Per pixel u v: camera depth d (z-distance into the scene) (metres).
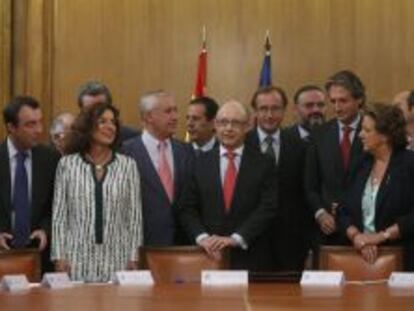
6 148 5.48
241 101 8.23
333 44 8.18
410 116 5.55
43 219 5.44
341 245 5.41
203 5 8.28
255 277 4.68
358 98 5.63
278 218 5.86
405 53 8.11
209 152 5.58
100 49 8.30
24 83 8.25
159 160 5.64
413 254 5.10
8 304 3.63
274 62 8.20
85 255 4.95
